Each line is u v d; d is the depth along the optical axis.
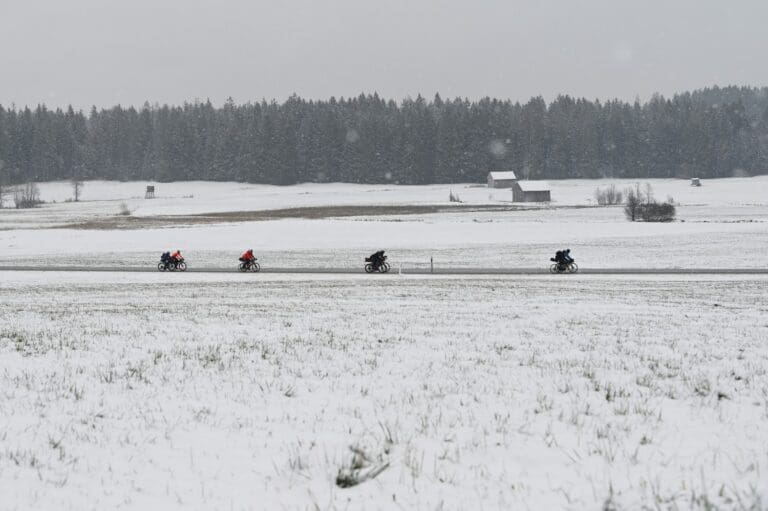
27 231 108.88
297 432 10.67
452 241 96.44
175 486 8.60
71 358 17.17
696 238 93.62
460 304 33.50
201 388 13.73
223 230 109.81
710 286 46.81
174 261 65.06
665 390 13.50
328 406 12.29
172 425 11.02
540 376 14.92
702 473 8.57
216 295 40.41
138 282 53.00
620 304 33.59
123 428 10.88
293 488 8.55
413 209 175.38
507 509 7.82
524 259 76.25
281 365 16.16
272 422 11.26
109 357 17.33
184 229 111.44
